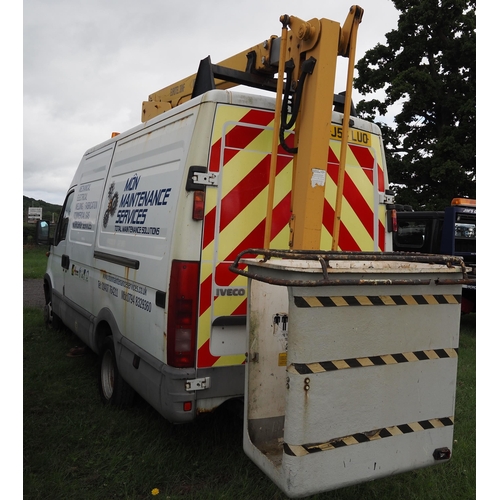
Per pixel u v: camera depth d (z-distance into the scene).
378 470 2.43
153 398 3.27
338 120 3.76
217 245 3.13
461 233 9.12
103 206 4.75
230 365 3.15
